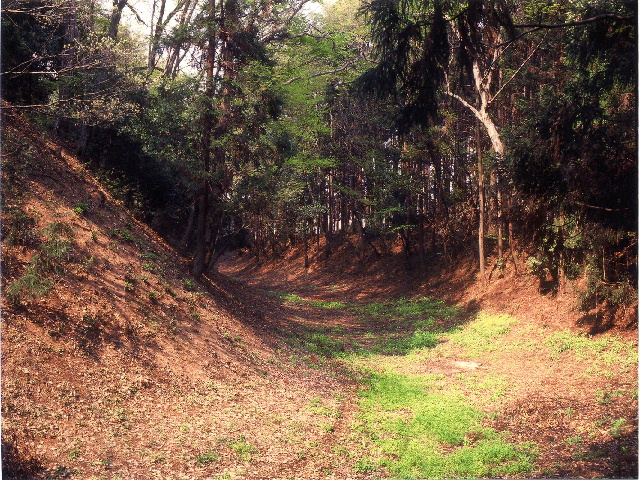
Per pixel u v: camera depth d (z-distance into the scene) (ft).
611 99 44.91
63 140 75.41
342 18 99.60
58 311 41.01
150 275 56.54
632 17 29.19
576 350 57.57
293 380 53.72
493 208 99.45
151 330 47.26
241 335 60.34
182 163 64.75
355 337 82.64
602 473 29.60
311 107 107.14
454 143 105.40
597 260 56.90
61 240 47.26
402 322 91.66
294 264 171.73
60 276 44.32
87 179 66.59
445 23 29.58
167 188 87.25
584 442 35.83
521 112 87.04
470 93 93.86
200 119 63.77
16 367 33.78
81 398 35.14
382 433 41.93
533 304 76.54
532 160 40.04
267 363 56.03
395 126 33.96
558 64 64.49
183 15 80.64
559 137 38.06
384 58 31.50
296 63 96.58
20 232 43.88
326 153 120.37
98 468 29.27
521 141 42.98
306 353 66.39
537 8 58.70
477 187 103.65
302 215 115.34
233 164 67.62
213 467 32.42
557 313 69.36
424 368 63.21
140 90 65.10
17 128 59.67
